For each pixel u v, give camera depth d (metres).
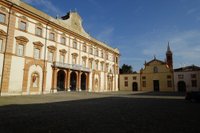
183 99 24.69
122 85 65.88
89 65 48.12
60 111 12.38
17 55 29.14
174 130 7.41
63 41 39.44
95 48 51.50
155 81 60.56
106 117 10.23
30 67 31.28
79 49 44.31
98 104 17.30
